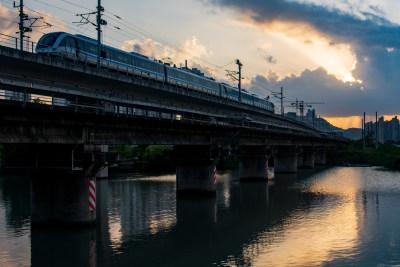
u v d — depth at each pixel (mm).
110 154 34562
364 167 124500
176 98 68500
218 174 95562
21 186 68125
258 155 77688
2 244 30359
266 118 109000
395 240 31281
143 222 38156
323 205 47156
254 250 29109
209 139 56594
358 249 29062
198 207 46531
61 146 34156
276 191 60969
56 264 26266
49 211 34500
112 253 28469
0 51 38906
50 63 43750
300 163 123188
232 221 38688
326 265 25766
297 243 30750
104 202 49812
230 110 87188
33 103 29328
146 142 44250
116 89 55594
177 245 30469
